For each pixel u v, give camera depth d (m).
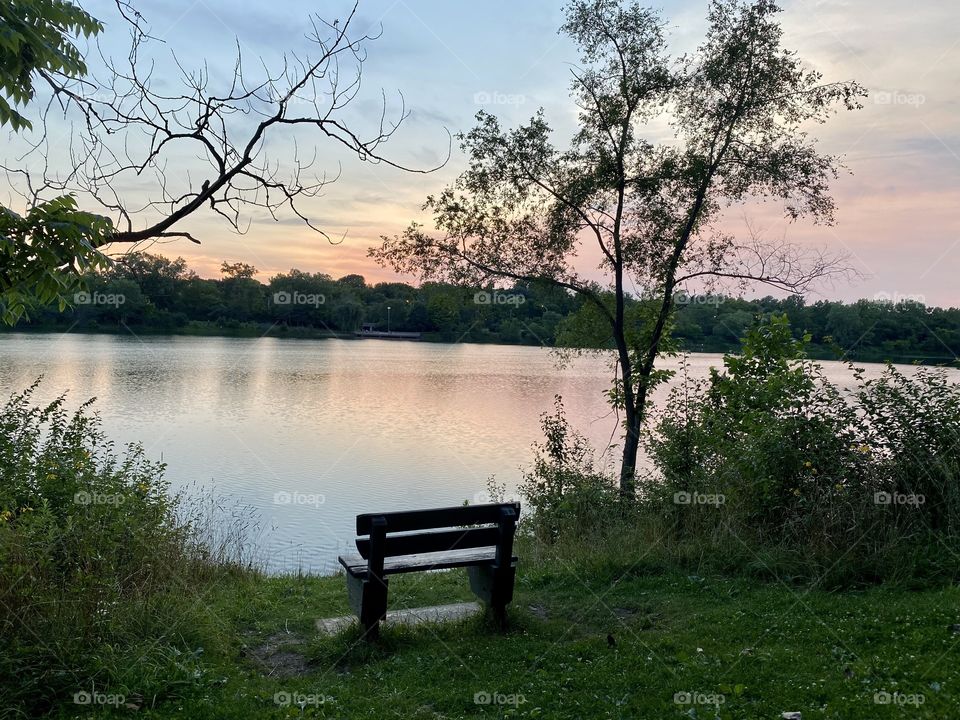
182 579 7.16
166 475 21.73
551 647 5.91
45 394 36.03
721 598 6.90
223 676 5.33
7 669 4.71
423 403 43.91
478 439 31.03
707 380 10.87
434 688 5.20
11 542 5.55
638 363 15.70
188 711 4.74
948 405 7.82
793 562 7.36
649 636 6.06
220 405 39.41
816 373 8.81
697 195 14.90
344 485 21.30
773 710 4.61
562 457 13.43
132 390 41.91
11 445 8.70
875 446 8.00
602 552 8.33
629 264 15.31
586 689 5.13
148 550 7.03
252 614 6.86
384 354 92.31
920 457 7.62
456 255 15.84
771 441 8.05
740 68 14.60
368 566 6.00
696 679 5.14
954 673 4.91
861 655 5.39
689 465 9.55
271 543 14.48
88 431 9.85
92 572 5.88
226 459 24.77
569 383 59.06
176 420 33.03
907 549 7.16
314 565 12.89
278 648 6.09
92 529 6.42
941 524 7.43
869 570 7.09
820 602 6.53
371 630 6.00
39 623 5.02
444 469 24.19
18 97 4.35
